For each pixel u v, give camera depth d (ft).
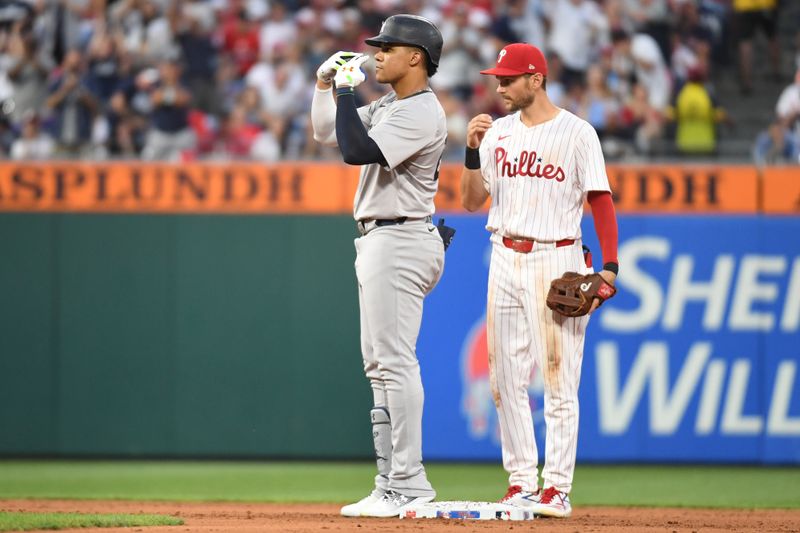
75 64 138.51
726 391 114.42
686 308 114.32
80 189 115.75
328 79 64.28
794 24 154.61
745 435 114.32
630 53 143.74
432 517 62.08
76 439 115.96
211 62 146.00
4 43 141.18
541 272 63.10
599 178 62.28
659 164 114.62
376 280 62.59
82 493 96.94
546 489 63.41
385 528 55.88
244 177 115.44
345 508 63.87
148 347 115.65
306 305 115.24
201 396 115.55
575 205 63.57
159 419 115.65
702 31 149.18
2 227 115.65
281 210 115.24
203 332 115.65
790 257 113.80
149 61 143.74
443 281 113.70
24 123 137.80
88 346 115.75
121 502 85.46
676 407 114.42
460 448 114.42
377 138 60.03
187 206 115.34
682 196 114.21
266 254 115.34
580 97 140.87
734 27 151.43
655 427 114.42
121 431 115.65
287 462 119.34
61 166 115.75
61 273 115.75
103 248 115.65
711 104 141.59
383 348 62.80
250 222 115.24
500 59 63.52
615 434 114.52
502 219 64.39
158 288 115.65
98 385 115.85
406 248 62.59
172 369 115.65
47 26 143.33
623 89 141.49
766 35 151.84
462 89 142.00
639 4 148.15
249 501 89.51
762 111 150.00
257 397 115.65
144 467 116.26
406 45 61.82
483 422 114.21
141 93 139.44
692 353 114.11
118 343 115.55
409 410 62.80
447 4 146.61
